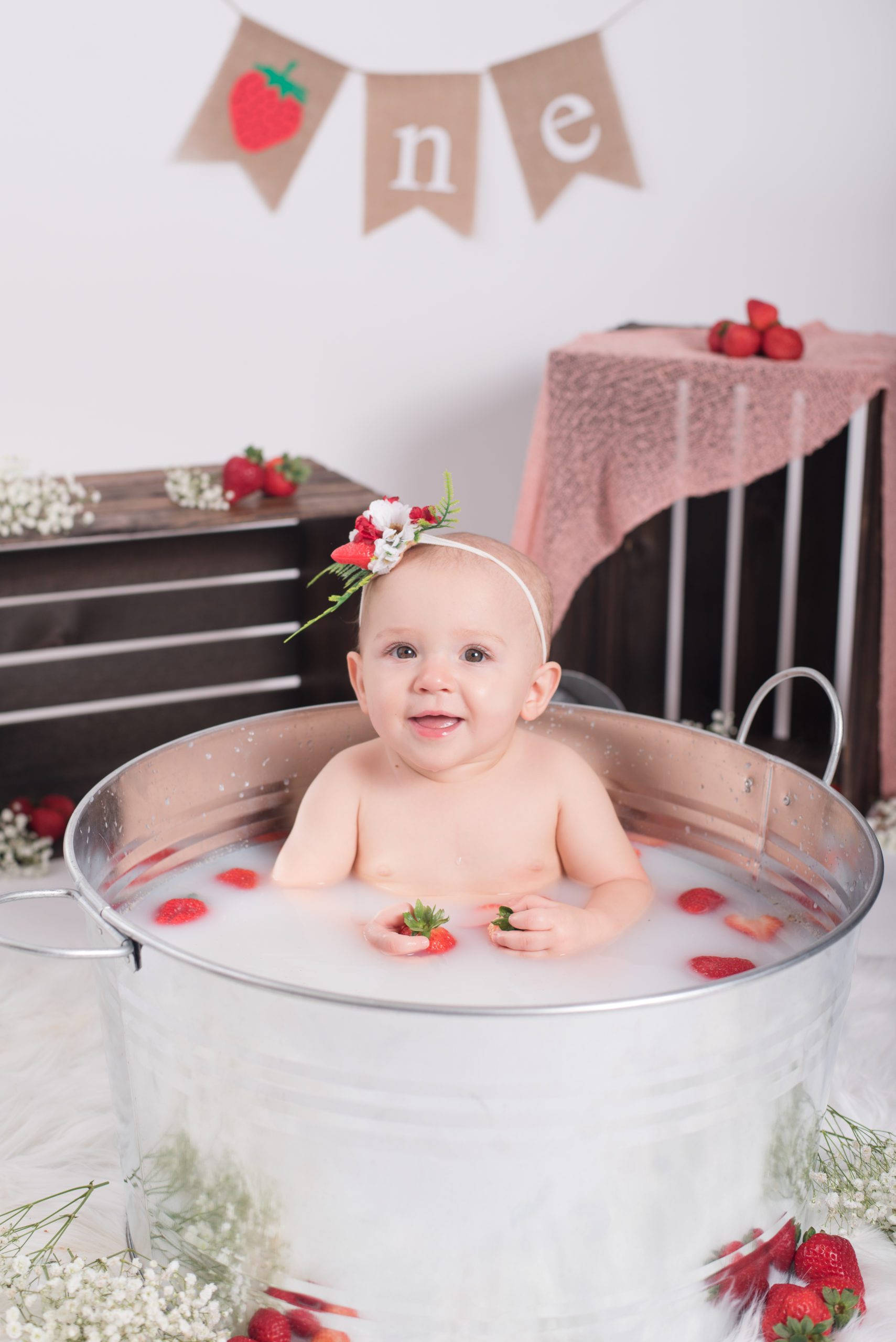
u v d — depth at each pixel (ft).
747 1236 3.17
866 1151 3.87
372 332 8.64
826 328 8.41
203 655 7.49
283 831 4.52
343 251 8.43
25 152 7.58
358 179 8.32
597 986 3.39
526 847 3.92
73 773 7.27
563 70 8.43
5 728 7.06
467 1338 3.01
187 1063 2.97
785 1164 3.22
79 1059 4.53
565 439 7.32
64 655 8.34
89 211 7.80
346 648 7.30
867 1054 4.55
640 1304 3.05
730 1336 3.28
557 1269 2.95
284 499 7.00
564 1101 2.73
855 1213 3.65
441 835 3.92
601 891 3.86
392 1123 2.78
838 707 3.91
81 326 7.97
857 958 5.20
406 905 3.62
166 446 8.38
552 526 7.43
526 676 3.72
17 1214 3.69
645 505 7.21
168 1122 3.12
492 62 8.32
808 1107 3.24
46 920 5.61
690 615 8.34
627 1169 2.87
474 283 8.75
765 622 8.09
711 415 6.97
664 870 4.32
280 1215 2.99
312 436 8.71
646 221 8.96
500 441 9.11
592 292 9.01
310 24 7.95
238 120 7.94
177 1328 2.94
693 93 8.77
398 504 3.70
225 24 7.79
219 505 6.75
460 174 8.48
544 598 3.82
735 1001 2.79
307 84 8.02
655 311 9.18
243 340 8.38
